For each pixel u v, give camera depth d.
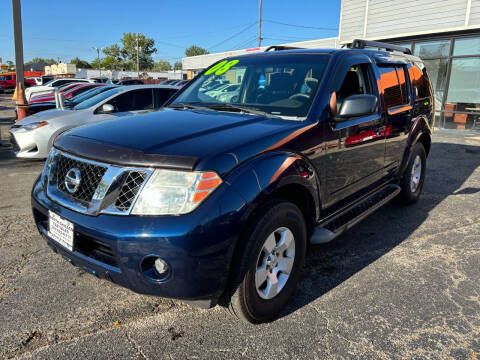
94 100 7.17
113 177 2.05
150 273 2.00
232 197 2.01
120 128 2.49
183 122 2.58
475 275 3.15
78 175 2.22
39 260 3.27
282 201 2.33
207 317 2.54
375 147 3.53
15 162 7.06
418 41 12.64
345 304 2.71
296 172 2.40
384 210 4.77
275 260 2.42
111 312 2.57
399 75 4.18
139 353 2.19
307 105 2.79
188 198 1.95
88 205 2.13
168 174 1.98
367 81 3.50
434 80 12.45
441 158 7.94
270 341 2.31
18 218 4.20
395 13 12.98
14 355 2.15
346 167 3.08
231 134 2.33
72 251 2.20
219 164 2.04
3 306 2.61
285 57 3.35
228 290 2.20
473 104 11.58
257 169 2.16
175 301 2.72
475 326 2.49
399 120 4.00
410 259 3.43
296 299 2.77
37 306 2.62
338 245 3.72
